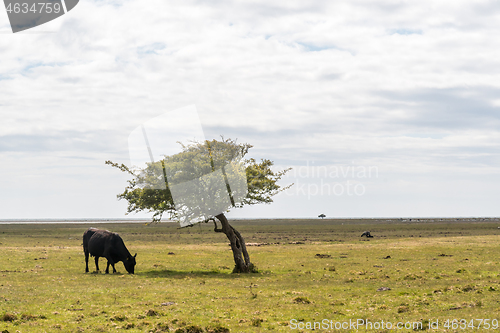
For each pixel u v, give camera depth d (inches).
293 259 1445.6
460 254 1482.5
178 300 660.1
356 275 989.2
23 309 579.5
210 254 1707.7
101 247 1083.9
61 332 460.1
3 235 3221.0
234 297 692.1
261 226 5994.1
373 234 3538.4
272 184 1068.5
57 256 1528.1
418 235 3203.7
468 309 563.2
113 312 565.9
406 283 836.0
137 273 1087.0
